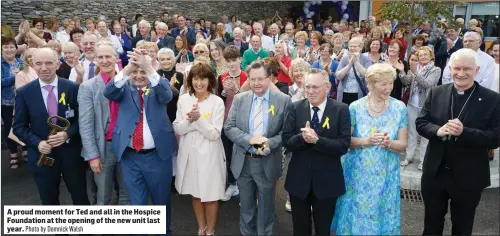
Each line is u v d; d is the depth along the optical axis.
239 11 12.38
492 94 2.90
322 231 3.10
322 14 12.95
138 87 3.24
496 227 3.74
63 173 3.41
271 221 3.41
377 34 6.99
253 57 6.27
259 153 3.12
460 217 3.10
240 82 4.31
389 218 3.05
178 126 3.39
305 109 3.05
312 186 3.02
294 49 6.90
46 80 3.26
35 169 3.31
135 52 3.05
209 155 3.37
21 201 4.36
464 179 2.94
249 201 3.40
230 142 4.46
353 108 3.09
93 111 3.32
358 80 5.04
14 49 5.41
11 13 9.07
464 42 4.44
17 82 4.93
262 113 3.30
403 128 3.00
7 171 5.30
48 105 3.28
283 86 4.49
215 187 3.40
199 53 4.76
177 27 8.45
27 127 3.33
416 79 4.71
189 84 3.43
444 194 3.12
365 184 3.01
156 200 3.34
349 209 3.12
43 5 9.52
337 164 3.01
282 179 4.84
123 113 3.22
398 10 6.82
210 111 3.41
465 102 2.94
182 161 3.45
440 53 7.68
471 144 2.83
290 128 3.07
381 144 2.86
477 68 2.92
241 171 3.33
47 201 3.44
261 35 7.88
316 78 2.91
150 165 3.25
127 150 3.24
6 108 5.23
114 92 3.12
